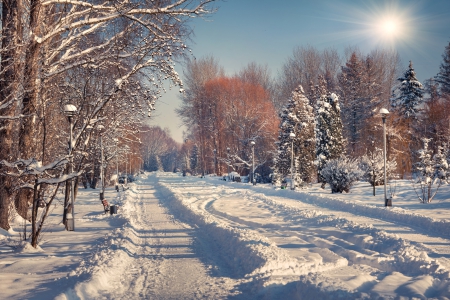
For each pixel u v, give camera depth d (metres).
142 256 9.84
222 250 10.49
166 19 14.86
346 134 62.50
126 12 13.23
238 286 7.06
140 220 17.41
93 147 20.77
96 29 15.52
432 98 57.62
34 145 14.70
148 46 14.93
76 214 19.95
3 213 13.45
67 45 15.66
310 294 5.78
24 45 12.09
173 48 15.30
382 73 70.00
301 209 18.97
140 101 17.23
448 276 6.93
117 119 20.67
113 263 8.53
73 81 16.23
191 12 14.10
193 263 8.98
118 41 15.18
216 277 7.72
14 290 6.78
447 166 32.50
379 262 8.52
